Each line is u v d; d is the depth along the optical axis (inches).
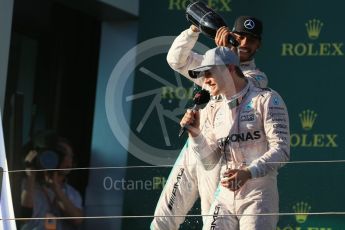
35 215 709.3
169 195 577.3
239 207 526.3
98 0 881.5
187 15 569.0
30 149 801.6
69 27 945.5
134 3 898.1
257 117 527.2
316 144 823.1
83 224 751.7
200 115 550.6
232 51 531.2
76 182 791.1
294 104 835.4
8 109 867.4
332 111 826.8
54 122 943.7
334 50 834.2
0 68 791.7
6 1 796.6
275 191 530.9
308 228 664.4
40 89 946.1
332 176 619.5
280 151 514.6
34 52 949.2
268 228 519.8
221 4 863.7
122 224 763.4
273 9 849.5
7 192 606.2
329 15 837.2
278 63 843.4
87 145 935.7
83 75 947.3
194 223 612.4
